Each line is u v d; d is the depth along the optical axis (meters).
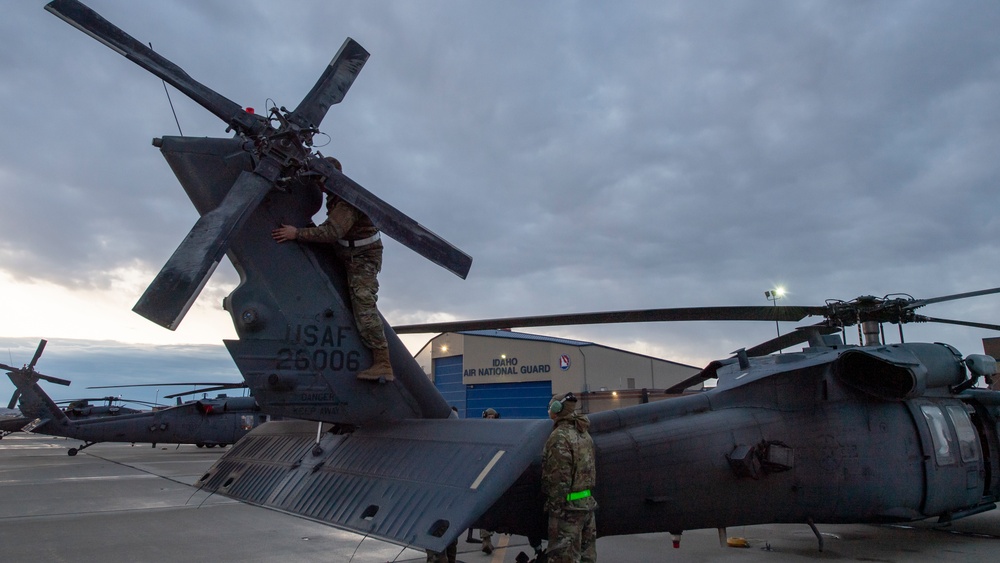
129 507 10.44
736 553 6.73
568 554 3.83
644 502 4.92
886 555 6.56
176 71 3.10
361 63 3.67
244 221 2.99
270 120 3.30
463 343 38.28
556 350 34.91
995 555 6.55
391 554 6.98
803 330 7.30
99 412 28.69
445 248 3.52
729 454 5.35
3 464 19.64
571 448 3.93
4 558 6.61
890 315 7.21
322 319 3.52
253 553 6.95
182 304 2.65
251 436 4.32
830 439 5.96
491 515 4.09
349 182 3.42
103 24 2.93
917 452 6.48
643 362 35.62
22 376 22.58
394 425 3.46
